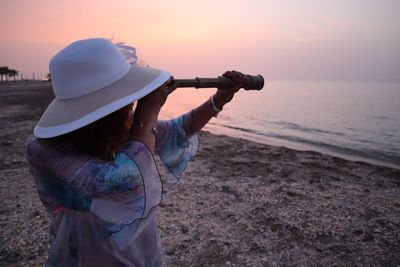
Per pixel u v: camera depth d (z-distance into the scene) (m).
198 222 5.39
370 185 7.66
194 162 9.63
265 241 4.80
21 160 9.46
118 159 1.30
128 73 1.38
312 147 17.89
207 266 4.19
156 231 1.76
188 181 7.55
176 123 1.98
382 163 13.64
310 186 7.41
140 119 1.40
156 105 1.45
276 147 12.88
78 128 1.26
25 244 4.68
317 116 39.09
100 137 1.38
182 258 4.35
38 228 5.14
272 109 49.84
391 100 78.31
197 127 2.01
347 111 47.16
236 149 12.14
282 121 32.66
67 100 1.32
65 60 1.29
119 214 1.31
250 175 8.23
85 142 1.37
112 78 1.33
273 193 6.84
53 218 1.61
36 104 30.91
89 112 1.28
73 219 1.49
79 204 1.35
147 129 1.40
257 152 11.62
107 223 1.31
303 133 24.11
